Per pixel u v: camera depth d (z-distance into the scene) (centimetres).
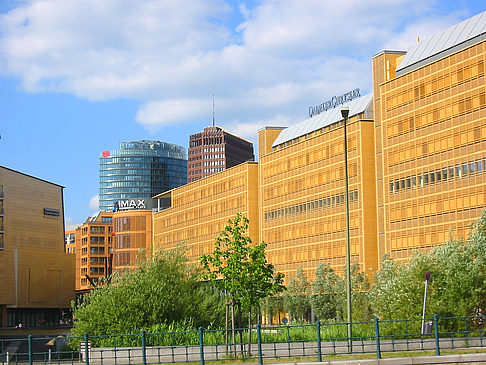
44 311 19838
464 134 9169
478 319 5153
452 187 9325
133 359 4919
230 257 4862
